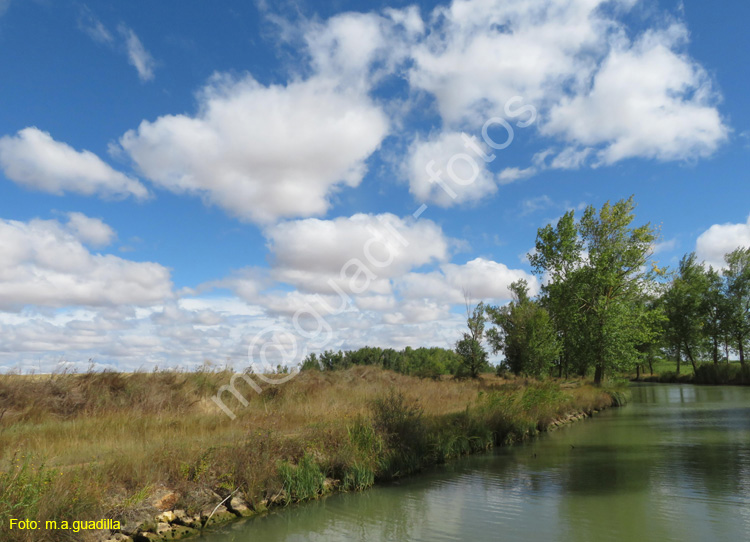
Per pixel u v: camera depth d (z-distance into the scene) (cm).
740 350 6862
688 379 7050
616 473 1144
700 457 1323
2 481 650
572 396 2675
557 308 4353
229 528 795
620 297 4172
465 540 720
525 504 901
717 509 838
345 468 1059
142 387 1553
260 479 912
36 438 977
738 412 2595
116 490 768
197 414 1426
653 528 746
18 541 598
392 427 1284
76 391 1427
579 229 4328
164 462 872
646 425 2098
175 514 785
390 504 923
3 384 1341
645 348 6862
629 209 4175
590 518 804
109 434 1060
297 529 789
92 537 667
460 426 1522
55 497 661
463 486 1055
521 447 1573
